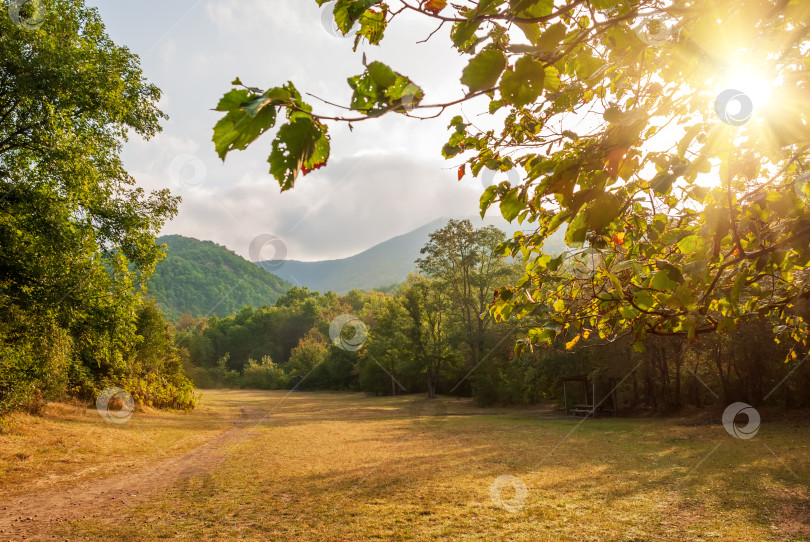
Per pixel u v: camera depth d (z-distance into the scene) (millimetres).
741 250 1385
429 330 42125
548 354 25062
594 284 1896
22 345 11836
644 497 8023
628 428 18938
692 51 965
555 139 1454
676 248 1696
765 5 886
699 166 1138
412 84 712
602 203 1114
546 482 9391
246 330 84500
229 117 590
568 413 26141
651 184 1160
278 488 9266
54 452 11492
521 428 20016
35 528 6828
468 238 38969
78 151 12359
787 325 3088
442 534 6473
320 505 7996
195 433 17953
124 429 16188
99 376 20828
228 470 11016
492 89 790
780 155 1161
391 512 7512
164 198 14586
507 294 2125
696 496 7938
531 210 1401
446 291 40219
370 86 714
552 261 1885
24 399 12844
